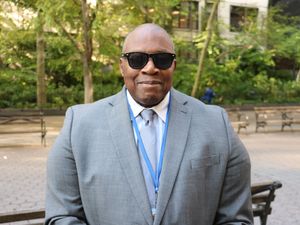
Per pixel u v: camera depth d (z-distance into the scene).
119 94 1.98
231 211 1.88
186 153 1.82
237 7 30.78
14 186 7.49
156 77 1.87
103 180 1.79
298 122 16.48
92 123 1.90
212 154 1.85
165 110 1.93
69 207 1.86
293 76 34.44
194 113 1.94
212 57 24.30
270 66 31.62
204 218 1.81
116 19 15.38
